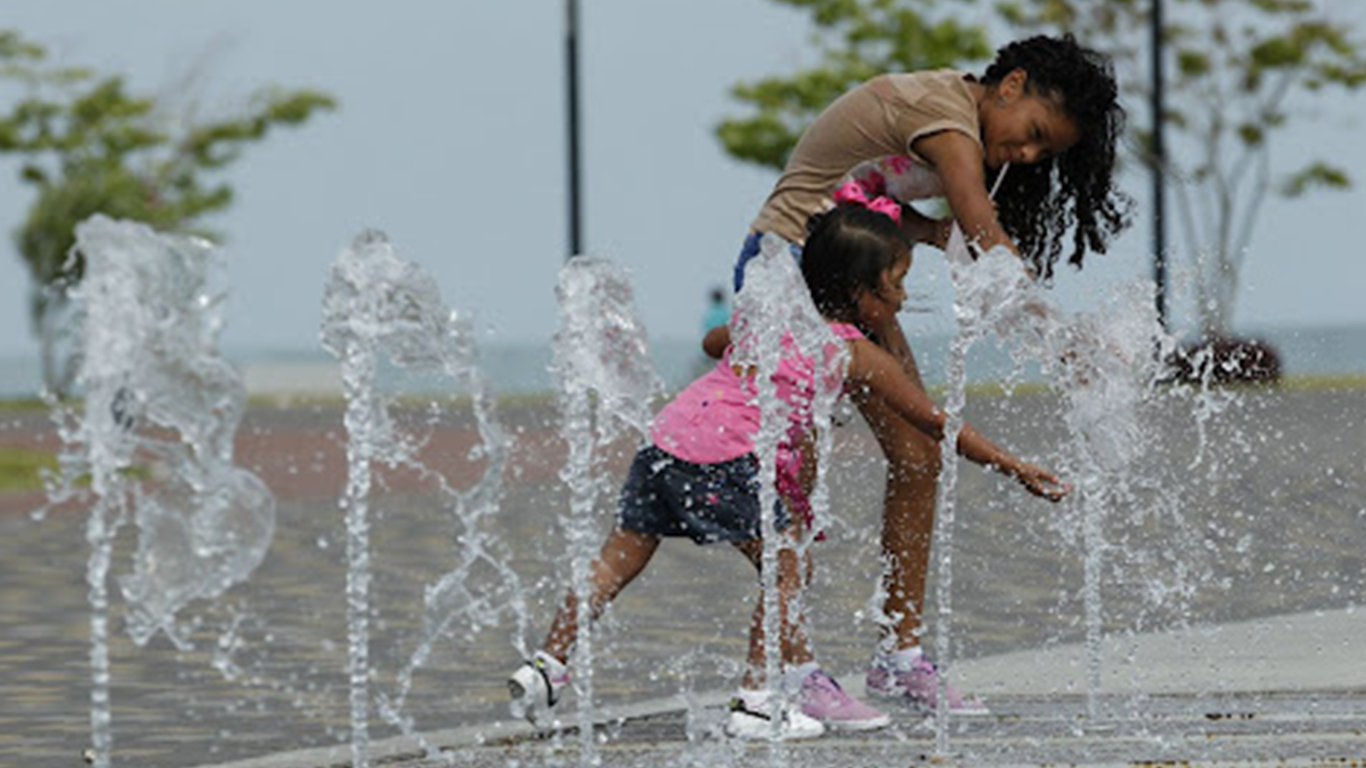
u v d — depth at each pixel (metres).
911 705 11.94
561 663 11.16
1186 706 12.02
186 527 8.18
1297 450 34.81
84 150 102.00
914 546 11.96
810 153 12.30
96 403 7.98
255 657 14.94
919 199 12.61
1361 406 48.88
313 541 24.12
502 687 13.49
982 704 11.94
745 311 10.55
